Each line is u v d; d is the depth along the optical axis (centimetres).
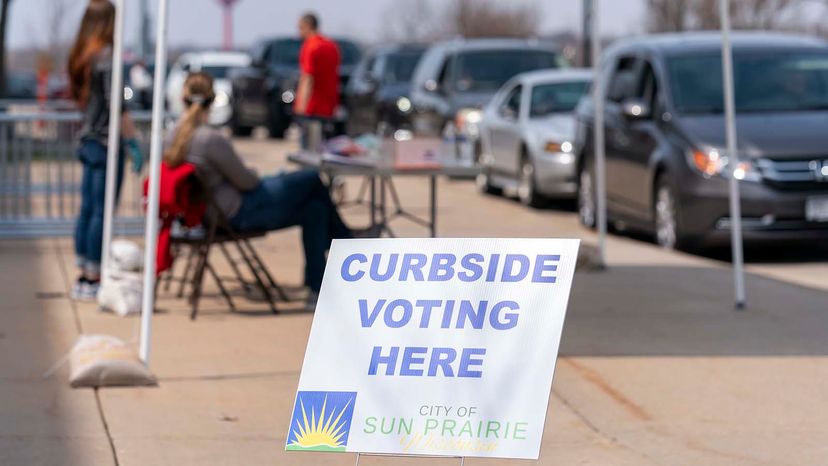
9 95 3177
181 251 999
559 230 1359
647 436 572
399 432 407
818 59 1238
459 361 408
